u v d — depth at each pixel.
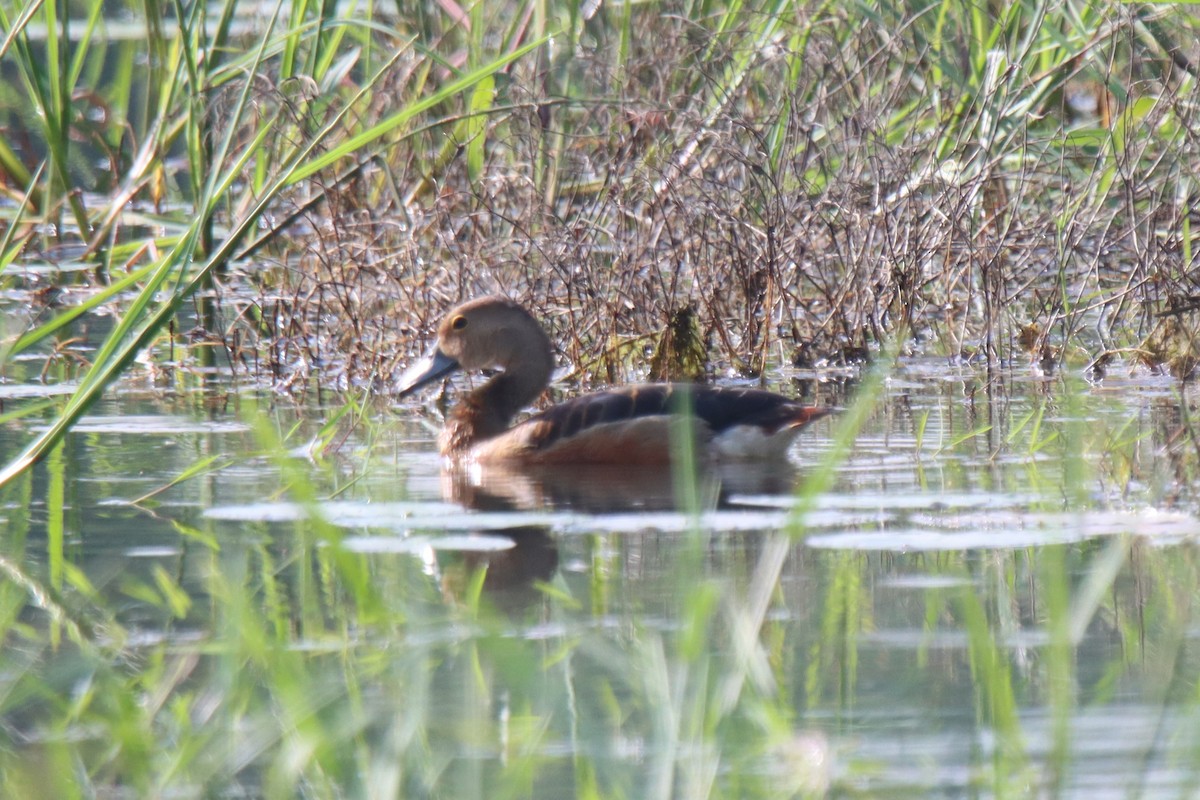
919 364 16.30
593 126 19.34
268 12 21.66
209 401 15.03
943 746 6.88
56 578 9.41
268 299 17.06
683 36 18.89
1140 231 17.58
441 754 6.93
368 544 10.09
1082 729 7.00
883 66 18.77
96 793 6.68
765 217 16.69
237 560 9.72
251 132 19.94
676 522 10.58
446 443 13.37
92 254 20.41
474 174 18.97
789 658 7.91
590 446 12.73
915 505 10.73
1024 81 17.28
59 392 15.27
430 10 21.16
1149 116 16.86
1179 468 11.30
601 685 7.67
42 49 25.83
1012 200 17.14
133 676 7.90
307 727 6.82
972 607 7.52
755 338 16.19
